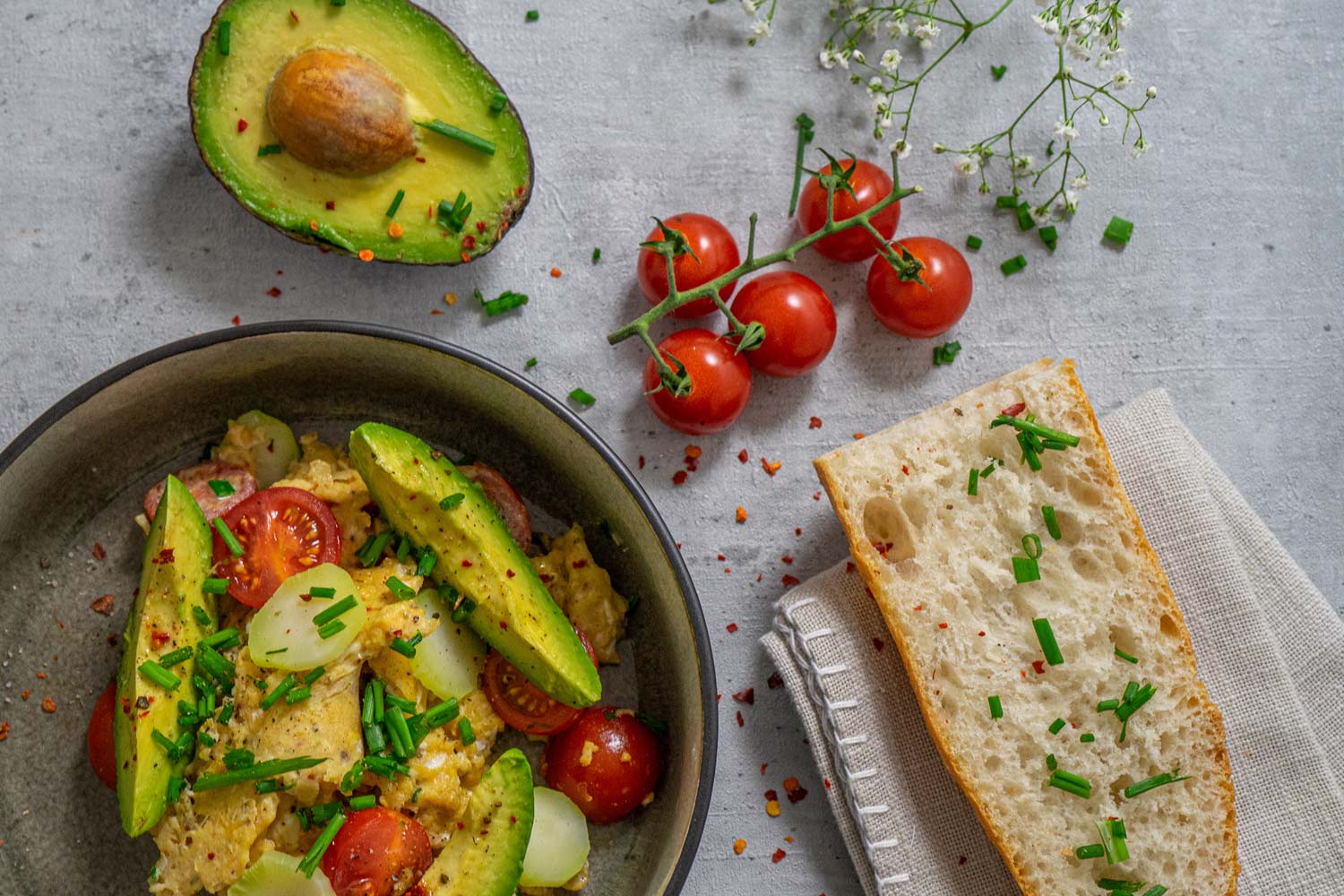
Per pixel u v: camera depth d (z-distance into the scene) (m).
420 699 0.42
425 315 0.47
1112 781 0.44
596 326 0.47
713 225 0.46
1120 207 0.48
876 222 0.46
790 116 0.47
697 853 0.46
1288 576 0.46
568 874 0.43
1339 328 0.48
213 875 0.41
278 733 0.41
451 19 0.47
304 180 0.43
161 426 0.44
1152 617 0.44
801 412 0.47
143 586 0.41
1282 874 0.45
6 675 0.44
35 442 0.41
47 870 0.43
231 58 0.42
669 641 0.44
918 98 0.48
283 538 0.42
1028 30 0.48
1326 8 0.48
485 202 0.43
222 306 0.46
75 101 0.46
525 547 0.44
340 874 0.40
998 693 0.44
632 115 0.47
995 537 0.44
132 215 0.46
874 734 0.45
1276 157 0.48
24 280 0.46
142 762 0.40
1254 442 0.48
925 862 0.44
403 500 0.41
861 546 0.44
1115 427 0.46
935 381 0.47
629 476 0.42
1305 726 0.45
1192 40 0.48
